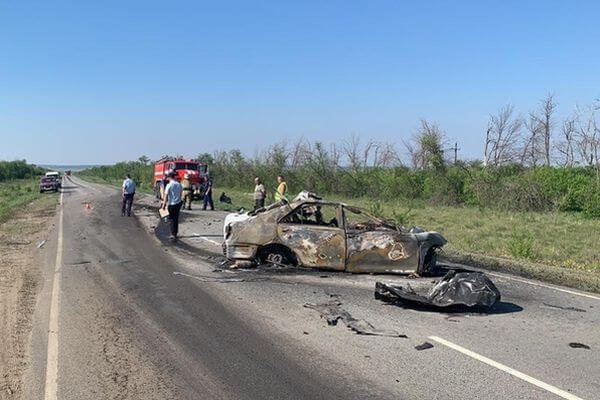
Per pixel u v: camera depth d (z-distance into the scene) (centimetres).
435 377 562
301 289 950
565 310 864
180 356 610
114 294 897
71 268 1131
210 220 2231
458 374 572
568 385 549
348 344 663
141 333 690
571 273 1216
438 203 3600
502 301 919
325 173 4400
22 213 2758
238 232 1105
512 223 2381
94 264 1181
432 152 3744
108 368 572
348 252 1075
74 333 686
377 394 518
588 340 705
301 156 4522
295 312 802
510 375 572
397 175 4125
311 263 1084
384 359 613
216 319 758
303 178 4484
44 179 5306
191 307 819
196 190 3434
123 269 1123
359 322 754
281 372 568
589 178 3122
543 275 1182
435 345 668
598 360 625
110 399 498
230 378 550
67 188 6050
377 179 4191
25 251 1394
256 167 5203
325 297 895
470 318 799
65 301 847
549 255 1516
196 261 1224
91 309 801
